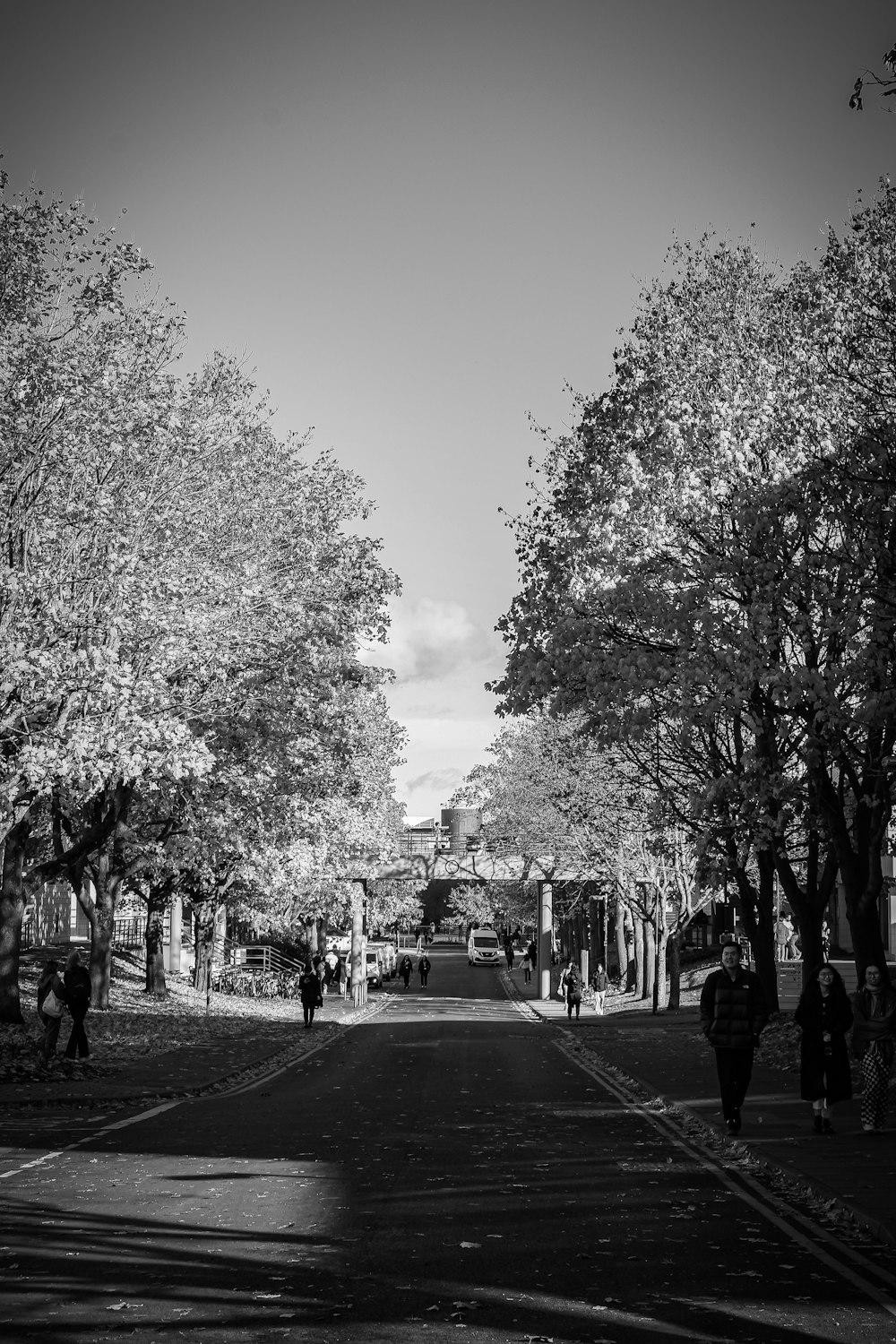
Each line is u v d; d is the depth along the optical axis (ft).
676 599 63.77
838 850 75.51
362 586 104.32
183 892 158.81
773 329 74.64
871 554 60.34
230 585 85.30
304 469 103.81
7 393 74.64
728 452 66.64
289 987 200.95
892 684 58.18
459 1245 32.42
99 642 75.77
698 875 89.25
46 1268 30.07
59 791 91.45
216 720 95.81
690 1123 57.21
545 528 76.74
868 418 65.00
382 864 219.61
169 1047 100.83
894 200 70.74
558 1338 24.63
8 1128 56.70
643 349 77.66
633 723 65.31
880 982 49.96
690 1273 29.73
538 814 168.04
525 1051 105.60
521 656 70.44
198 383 93.71
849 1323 25.73
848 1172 40.81
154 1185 41.14
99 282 76.43
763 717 68.85
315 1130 55.62
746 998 51.06
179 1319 25.84
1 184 74.49
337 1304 26.99
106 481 80.79
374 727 179.63
